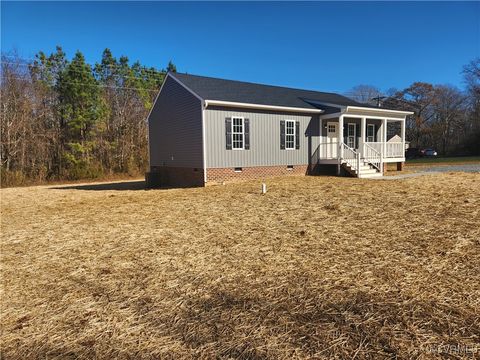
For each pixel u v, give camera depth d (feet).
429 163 90.89
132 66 117.39
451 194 28.27
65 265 15.10
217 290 11.76
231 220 22.81
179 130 50.67
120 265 14.78
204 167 44.45
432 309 9.70
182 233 19.88
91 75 90.43
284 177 50.37
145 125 96.22
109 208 30.73
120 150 91.71
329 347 8.11
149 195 39.55
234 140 46.75
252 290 11.61
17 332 9.52
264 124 49.37
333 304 10.29
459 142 150.41
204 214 25.39
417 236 16.78
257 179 48.26
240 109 47.06
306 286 11.69
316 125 55.06
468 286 11.05
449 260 13.39
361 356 7.72
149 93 103.96
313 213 23.68
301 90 67.00
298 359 7.73
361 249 15.30
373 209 23.79
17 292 12.34
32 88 78.28
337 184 39.73
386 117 57.93
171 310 10.44
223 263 14.43
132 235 19.93
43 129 79.10
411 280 11.73
